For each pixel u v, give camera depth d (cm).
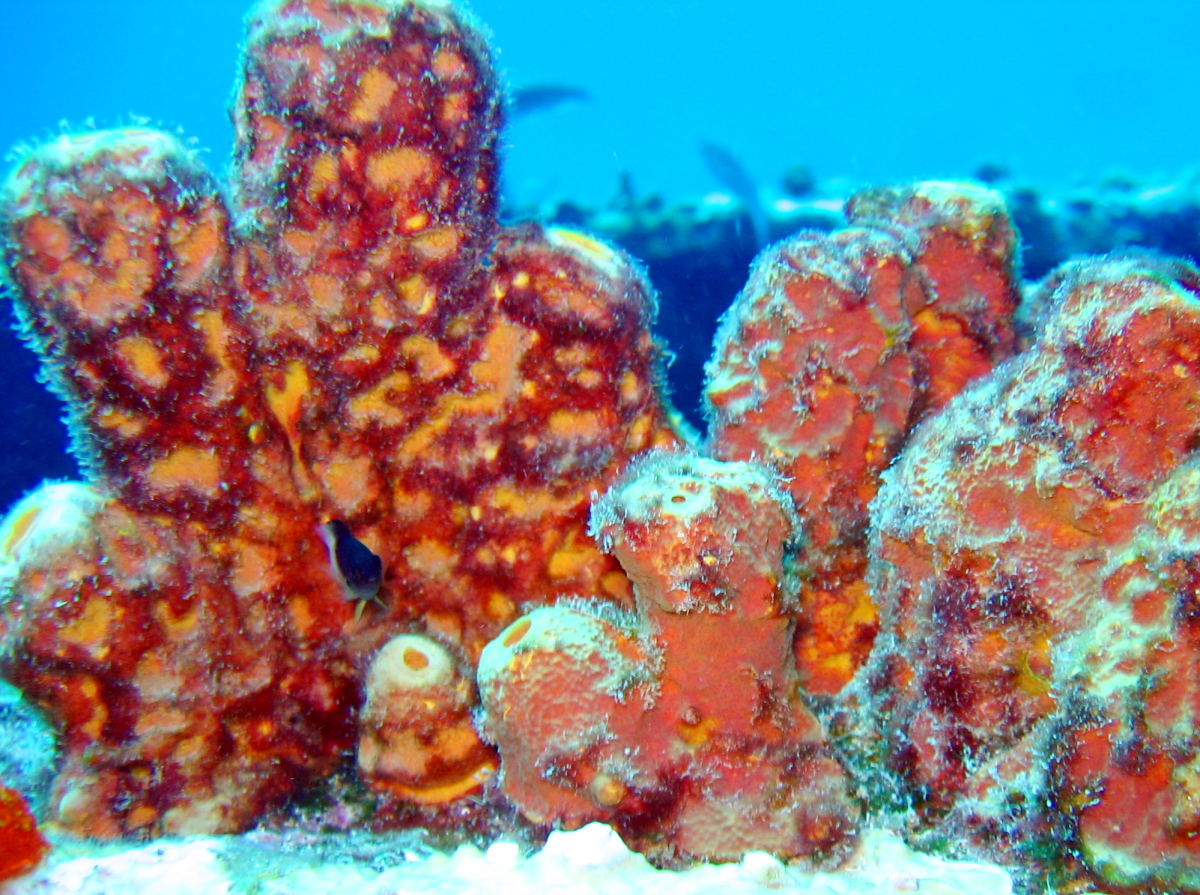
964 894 68
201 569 77
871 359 80
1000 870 70
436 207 76
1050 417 70
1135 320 68
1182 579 66
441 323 79
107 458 76
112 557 74
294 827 79
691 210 207
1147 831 67
